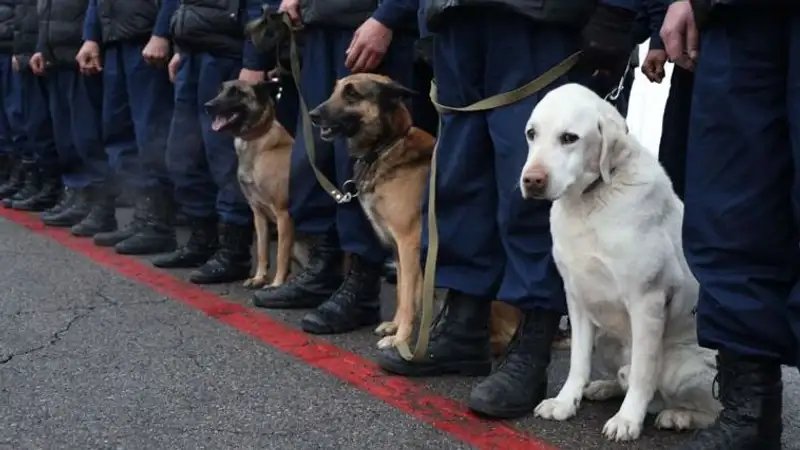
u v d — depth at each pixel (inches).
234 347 131.5
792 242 80.0
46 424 99.9
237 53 177.3
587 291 97.6
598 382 109.8
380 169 134.6
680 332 97.4
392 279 183.9
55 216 236.8
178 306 156.6
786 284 80.4
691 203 83.5
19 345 131.0
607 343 106.1
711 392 95.2
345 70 143.8
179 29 174.9
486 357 120.2
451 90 110.7
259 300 156.8
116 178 221.1
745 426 84.0
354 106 132.8
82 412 103.7
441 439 96.2
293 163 153.1
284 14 155.4
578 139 91.0
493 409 101.2
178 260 188.2
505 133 104.2
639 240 91.7
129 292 166.4
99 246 210.5
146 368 120.6
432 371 118.1
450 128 112.0
